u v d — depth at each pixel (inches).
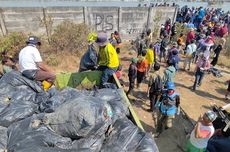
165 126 216.8
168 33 580.7
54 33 437.7
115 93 159.5
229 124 189.2
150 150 107.9
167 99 203.9
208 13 816.9
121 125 122.3
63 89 154.7
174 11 644.1
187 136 226.4
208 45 396.5
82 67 216.2
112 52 196.5
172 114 206.4
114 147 107.1
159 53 438.3
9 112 122.6
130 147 109.1
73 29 440.8
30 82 159.5
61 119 107.0
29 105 131.8
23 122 114.0
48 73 177.2
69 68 393.1
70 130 104.4
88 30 467.8
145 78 353.4
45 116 114.3
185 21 737.0
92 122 104.0
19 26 424.5
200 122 168.6
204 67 332.8
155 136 228.7
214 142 184.5
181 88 354.3
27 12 420.8
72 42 437.7
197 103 314.3
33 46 175.6
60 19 463.2
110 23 528.4
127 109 147.1
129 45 544.4
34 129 106.8
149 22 590.6
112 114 128.6
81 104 108.8
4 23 408.2
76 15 476.4
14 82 152.6
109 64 199.9
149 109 281.4
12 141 104.0
